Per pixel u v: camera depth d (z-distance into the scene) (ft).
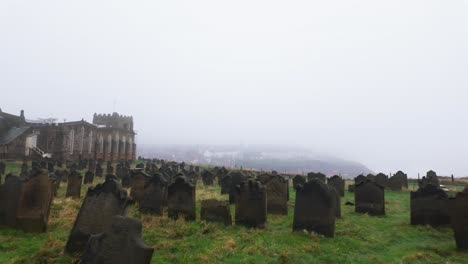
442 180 130.62
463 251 36.73
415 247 38.83
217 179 108.88
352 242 38.93
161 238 36.29
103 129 195.21
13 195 37.99
